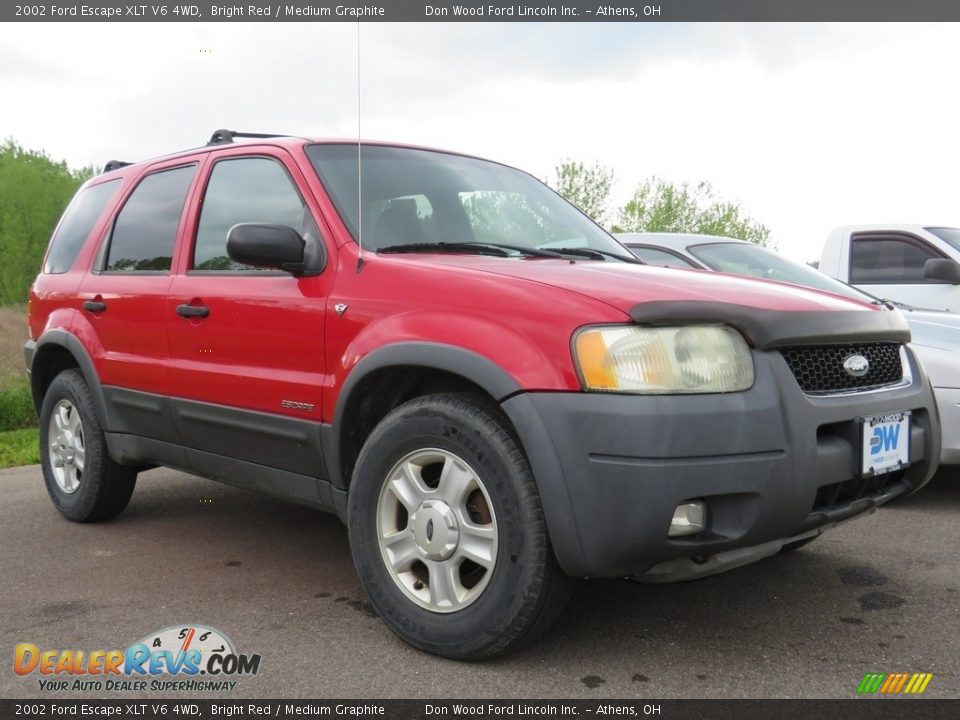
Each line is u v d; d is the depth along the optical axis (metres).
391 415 2.72
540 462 2.32
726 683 2.40
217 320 3.35
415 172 3.49
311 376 2.99
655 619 2.88
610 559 2.29
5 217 41.91
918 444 2.84
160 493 4.96
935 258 6.48
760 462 2.31
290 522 4.28
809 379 2.55
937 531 3.93
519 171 4.08
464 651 2.52
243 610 3.03
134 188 4.21
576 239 3.63
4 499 4.95
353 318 2.84
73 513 4.27
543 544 2.37
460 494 2.55
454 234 3.31
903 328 2.95
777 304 2.56
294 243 3.00
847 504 2.62
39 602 3.14
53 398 4.39
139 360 3.75
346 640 2.75
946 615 2.90
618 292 2.46
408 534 2.67
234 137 3.91
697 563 2.43
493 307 2.52
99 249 4.24
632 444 2.24
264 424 3.15
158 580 3.38
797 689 2.36
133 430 3.90
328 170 3.28
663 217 36.53
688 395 2.29
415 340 2.61
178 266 3.65
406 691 2.38
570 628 2.80
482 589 2.50
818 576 3.31
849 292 5.11
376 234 3.08
